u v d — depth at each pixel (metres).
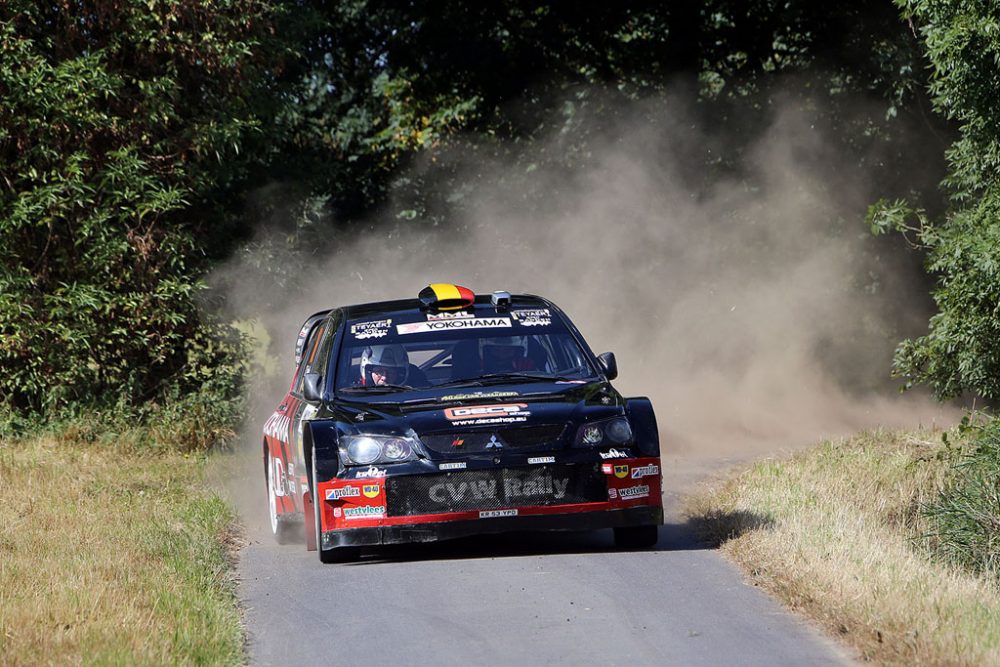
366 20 91.06
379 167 95.88
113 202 53.72
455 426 28.83
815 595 23.88
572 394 30.39
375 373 31.66
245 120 59.38
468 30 89.81
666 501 38.88
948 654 19.50
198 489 41.69
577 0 87.19
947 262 47.66
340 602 25.64
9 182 52.38
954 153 51.59
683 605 24.34
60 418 52.94
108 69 54.72
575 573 27.36
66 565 27.48
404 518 28.34
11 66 52.12
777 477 39.97
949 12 46.97
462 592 26.00
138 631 21.84
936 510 34.47
